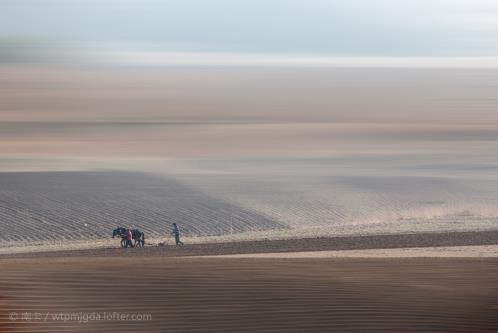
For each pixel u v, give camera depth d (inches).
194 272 1569.9
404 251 3718.0
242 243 4532.5
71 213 5816.9
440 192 7130.9
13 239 5108.3
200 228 5610.2
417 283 1549.0
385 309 1314.0
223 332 1165.1
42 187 6633.9
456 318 1280.8
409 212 6318.9
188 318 1229.1
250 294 1385.3
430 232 4987.7
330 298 1374.3
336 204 6501.0
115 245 4717.0
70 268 1577.3
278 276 1558.8
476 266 1806.1
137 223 5664.4
